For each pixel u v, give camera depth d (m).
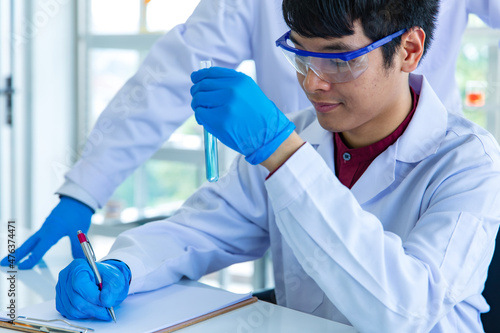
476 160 1.15
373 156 1.27
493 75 2.73
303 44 1.05
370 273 0.98
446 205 1.10
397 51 1.09
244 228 1.42
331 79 1.05
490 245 1.11
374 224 1.01
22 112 3.79
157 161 3.72
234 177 1.44
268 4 1.76
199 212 1.42
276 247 1.41
